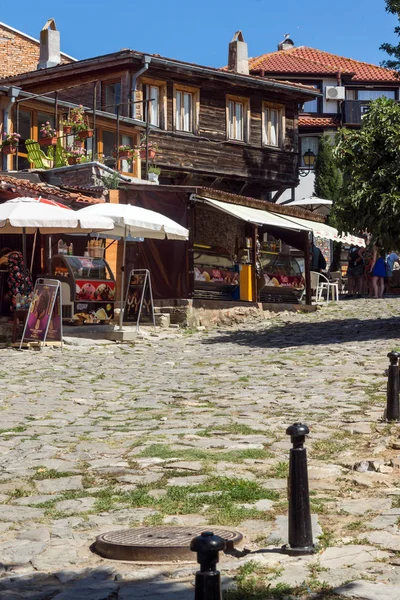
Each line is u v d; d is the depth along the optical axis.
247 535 5.66
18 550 5.54
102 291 20.64
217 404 11.08
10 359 16.31
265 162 36.81
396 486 6.83
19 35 37.75
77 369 15.13
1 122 26.55
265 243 26.42
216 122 35.03
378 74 50.75
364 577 4.74
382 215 17.72
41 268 21.80
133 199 24.19
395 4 26.30
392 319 22.22
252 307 24.64
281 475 7.20
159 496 6.68
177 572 4.99
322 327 21.59
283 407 10.62
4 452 8.45
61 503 6.61
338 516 6.00
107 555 5.37
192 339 20.20
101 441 8.86
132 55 30.86
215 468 7.47
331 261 38.59
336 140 18.47
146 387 12.91
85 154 26.77
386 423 9.34
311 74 49.34
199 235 26.81
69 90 33.16
